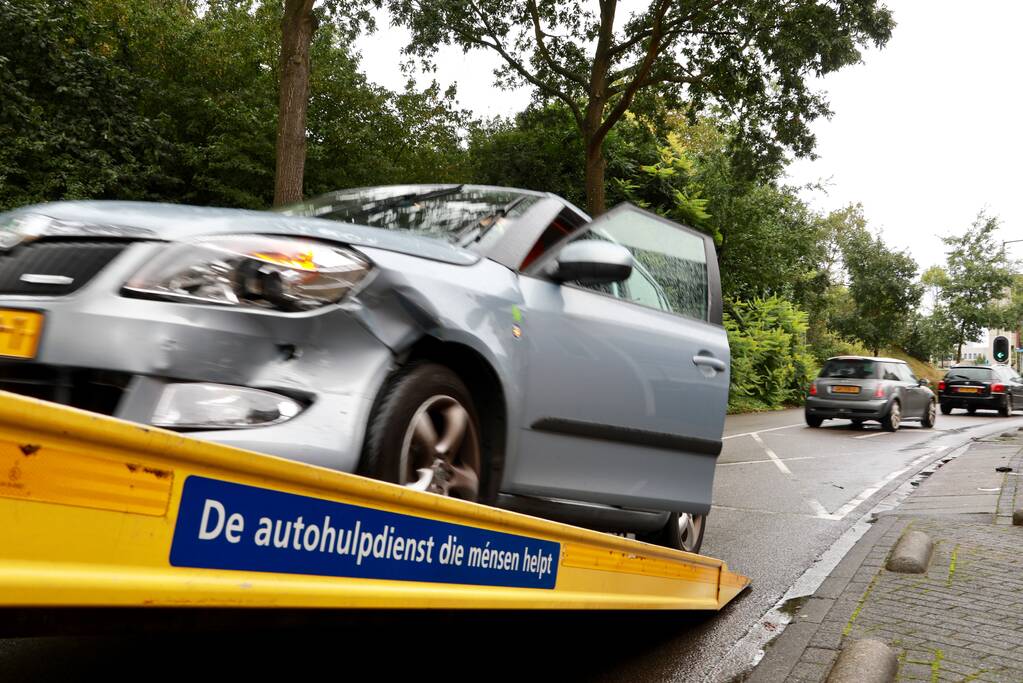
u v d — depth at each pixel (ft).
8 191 61.31
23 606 4.55
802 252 100.58
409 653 11.56
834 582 15.90
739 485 30.99
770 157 73.77
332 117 85.25
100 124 67.92
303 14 44.32
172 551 5.37
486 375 9.50
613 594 10.85
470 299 9.32
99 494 4.94
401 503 7.19
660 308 13.42
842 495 28.86
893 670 10.78
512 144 91.04
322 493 6.42
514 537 8.79
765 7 65.05
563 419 10.68
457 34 71.67
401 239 9.39
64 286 7.18
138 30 75.87
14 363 7.11
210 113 74.90
